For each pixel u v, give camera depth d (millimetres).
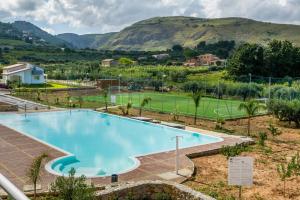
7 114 37000
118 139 28609
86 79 76750
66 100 48062
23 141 23875
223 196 14141
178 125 30938
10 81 65188
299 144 24547
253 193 14609
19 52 134000
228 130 29500
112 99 45531
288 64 74875
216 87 55219
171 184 13266
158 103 46375
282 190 15008
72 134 30250
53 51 146000
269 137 27016
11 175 16438
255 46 73062
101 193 12344
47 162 18922
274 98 39031
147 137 29312
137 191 13141
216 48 195875
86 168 20172
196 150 21891
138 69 87875
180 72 76188
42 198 13391
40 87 64688
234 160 12781
